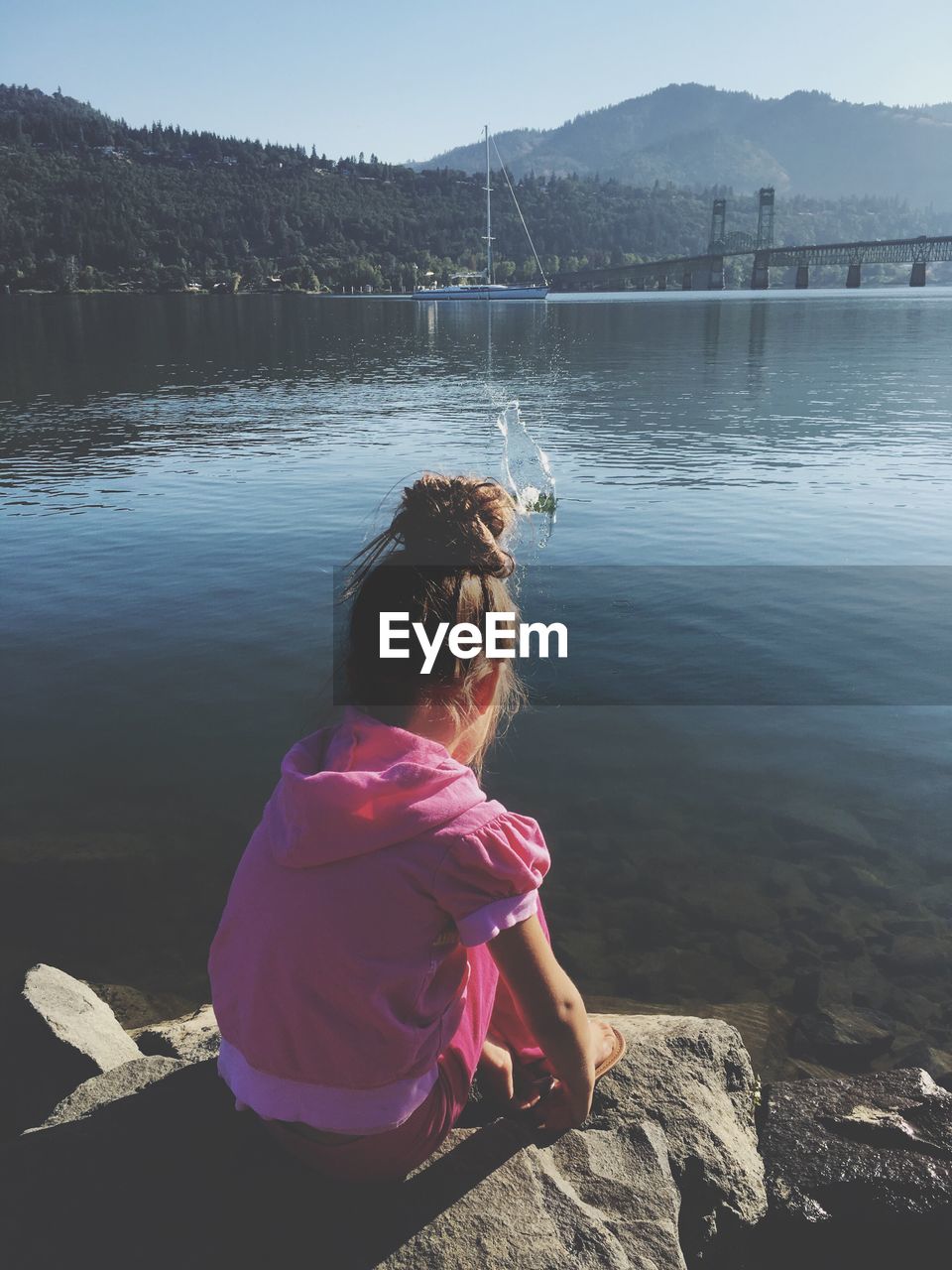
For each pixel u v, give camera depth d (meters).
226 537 10.35
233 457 15.27
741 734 5.68
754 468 13.51
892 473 13.01
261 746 5.69
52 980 3.14
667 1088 2.24
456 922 1.51
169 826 4.91
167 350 42.00
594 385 25.38
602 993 3.72
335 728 1.65
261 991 1.54
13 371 31.83
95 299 151.88
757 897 4.25
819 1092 2.40
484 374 29.45
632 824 4.83
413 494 1.63
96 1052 2.85
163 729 5.93
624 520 10.60
